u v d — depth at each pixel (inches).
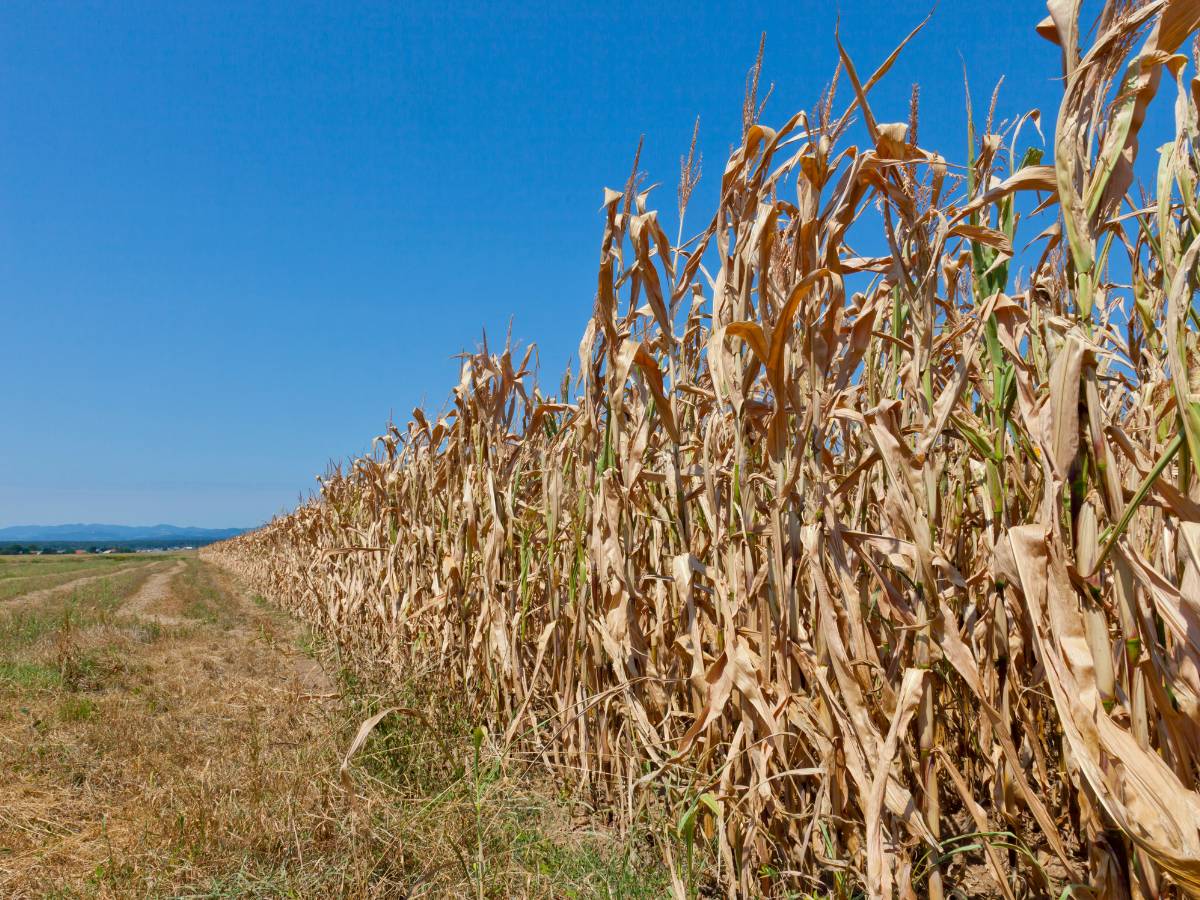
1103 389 98.7
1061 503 67.5
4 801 178.4
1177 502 59.7
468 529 194.5
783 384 89.7
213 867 130.3
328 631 397.1
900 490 82.9
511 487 188.7
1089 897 76.9
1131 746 59.2
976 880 118.7
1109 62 64.7
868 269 97.5
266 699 263.0
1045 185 74.6
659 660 137.2
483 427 203.0
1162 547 81.8
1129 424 108.3
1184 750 65.0
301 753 177.0
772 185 99.3
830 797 96.2
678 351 122.2
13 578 1547.7
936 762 90.9
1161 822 57.1
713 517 111.4
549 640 176.1
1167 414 92.0
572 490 167.8
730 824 108.0
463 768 150.5
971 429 92.9
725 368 104.5
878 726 95.5
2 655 392.5
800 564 95.7
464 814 132.0
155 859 134.7
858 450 127.2
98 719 250.2
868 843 78.7
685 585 109.7
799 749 108.2
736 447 105.0
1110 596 88.7
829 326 91.4
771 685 98.7
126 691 310.2
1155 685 64.4
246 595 999.0
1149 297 104.8
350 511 367.6
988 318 83.3
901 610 89.9
